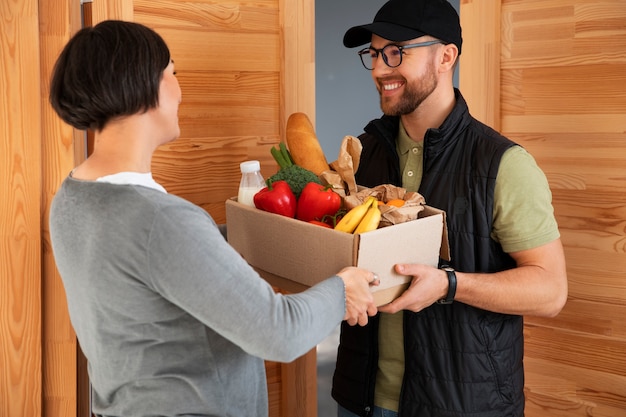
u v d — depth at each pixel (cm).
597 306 228
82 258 113
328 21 416
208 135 199
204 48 195
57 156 172
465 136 167
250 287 111
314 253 140
